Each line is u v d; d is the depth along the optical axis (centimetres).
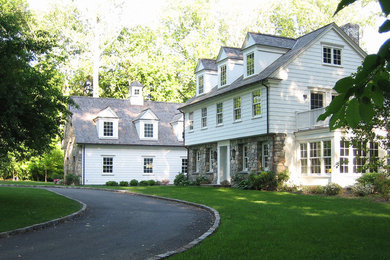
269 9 4316
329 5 4038
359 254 705
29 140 1421
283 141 2162
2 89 1130
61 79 3862
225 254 714
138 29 4206
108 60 4175
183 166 3750
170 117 3938
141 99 3950
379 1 208
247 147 2381
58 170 4225
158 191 2222
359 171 2022
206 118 2834
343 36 2348
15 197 1658
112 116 3516
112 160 3497
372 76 235
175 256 701
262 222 1050
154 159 3638
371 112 236
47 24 3859
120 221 1179
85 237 930
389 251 731
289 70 2200
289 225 992
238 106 2455
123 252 775
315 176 2066
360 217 1103
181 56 4322
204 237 874
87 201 1766
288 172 2128
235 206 1412
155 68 3953
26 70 1335
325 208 1301
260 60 2359
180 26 4319
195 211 1398
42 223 1075
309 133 2105
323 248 753
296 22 4116
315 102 2284
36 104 1385
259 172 2244
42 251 785
